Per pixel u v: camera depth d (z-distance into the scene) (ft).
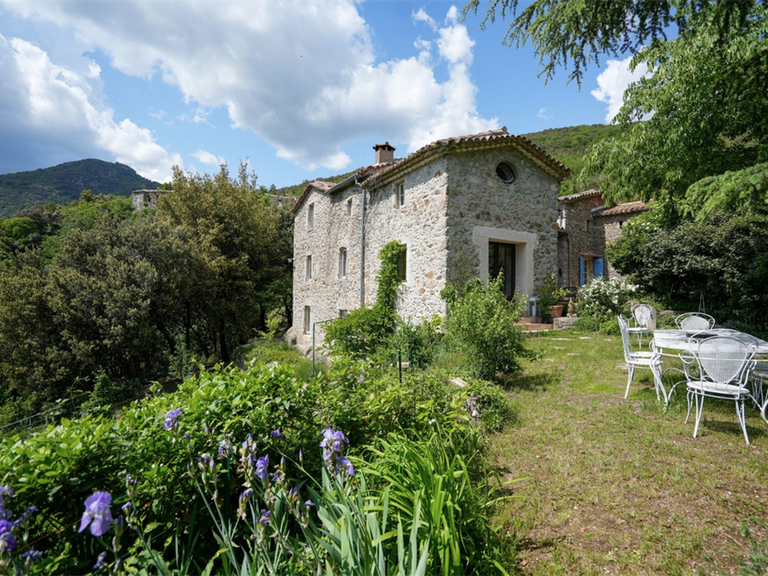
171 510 6.68
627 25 10.78
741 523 7.80
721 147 18.66
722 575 6.48
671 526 7.87
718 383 12.28
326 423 9.20
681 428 12.60
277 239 82.02
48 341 48.47
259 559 5.32
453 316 20.98
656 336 16.78
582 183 23.76
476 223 32.63
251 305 75.10
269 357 47.80
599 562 7.03
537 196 36.47
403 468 7.68
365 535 5.28
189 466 6.08
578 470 10.19
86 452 5.71
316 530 5.74
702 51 16.78
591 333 33.99
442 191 31.71
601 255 63.82
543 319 36.73
